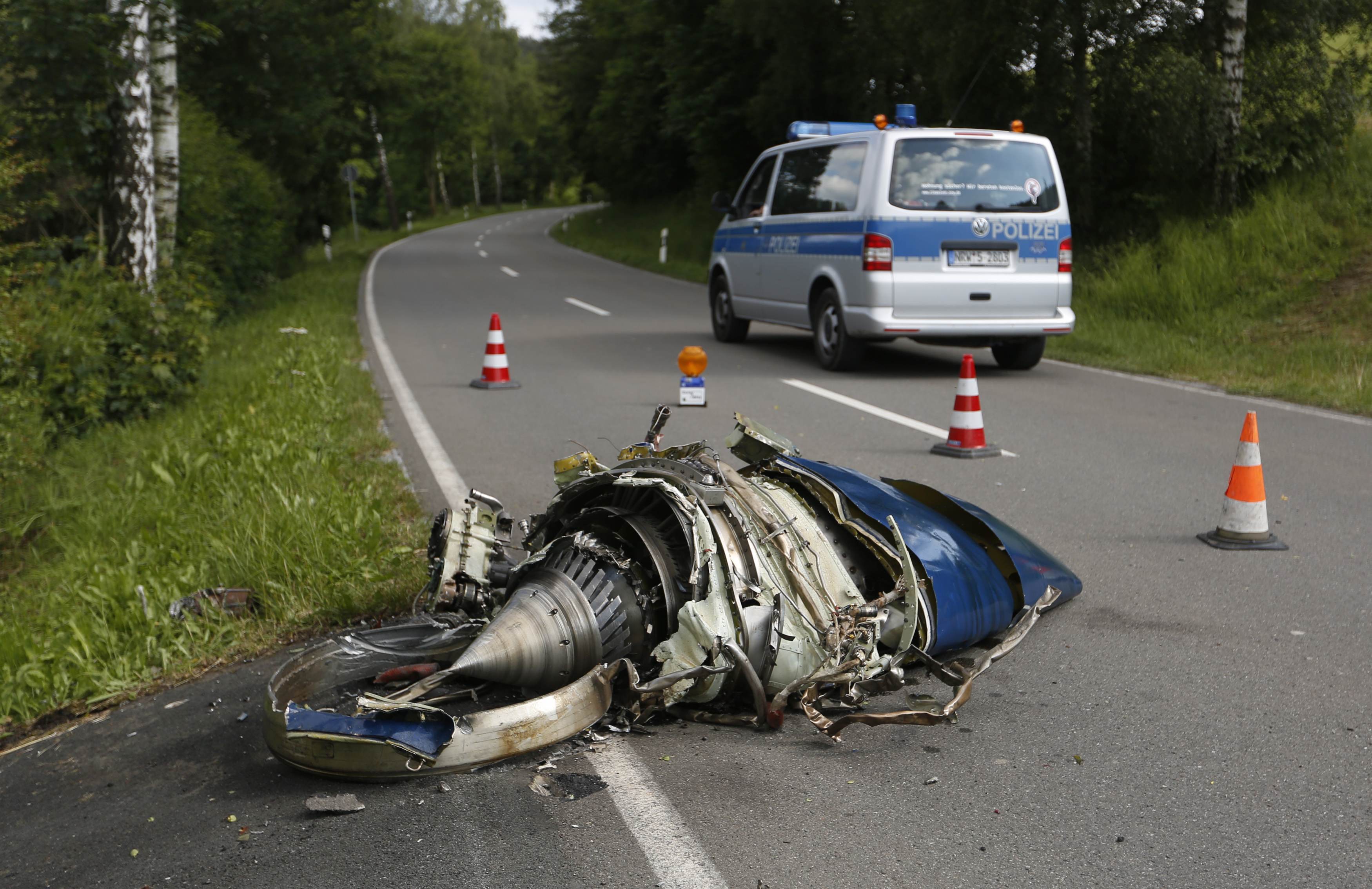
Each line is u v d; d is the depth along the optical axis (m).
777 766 3.15
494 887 2.58
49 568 5.79
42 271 9.56
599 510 3.61
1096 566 5.05
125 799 3.15
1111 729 3.38
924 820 2.85
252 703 3.78
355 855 2.73
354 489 6.06
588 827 2.83
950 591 3.71
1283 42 15.87
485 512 3.76
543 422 8.71
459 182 104.19
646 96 43.69
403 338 14.42
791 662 3.38
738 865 2.65
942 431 8.28
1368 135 16.58
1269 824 2.81
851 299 10.48
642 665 3.43
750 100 29.59
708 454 3.89
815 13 25.73
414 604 4.21
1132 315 14.24
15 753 3.58
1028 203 10.41
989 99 17.92
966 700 3.37
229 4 20.25
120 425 8.97
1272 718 3.44
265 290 20.09
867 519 3.77
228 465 6.74
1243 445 5.36
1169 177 17.02
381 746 2.99
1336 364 10.95
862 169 10.45
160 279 10.66
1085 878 2.58
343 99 24.31
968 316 10.34
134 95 10.50
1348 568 4.96
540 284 23.77
